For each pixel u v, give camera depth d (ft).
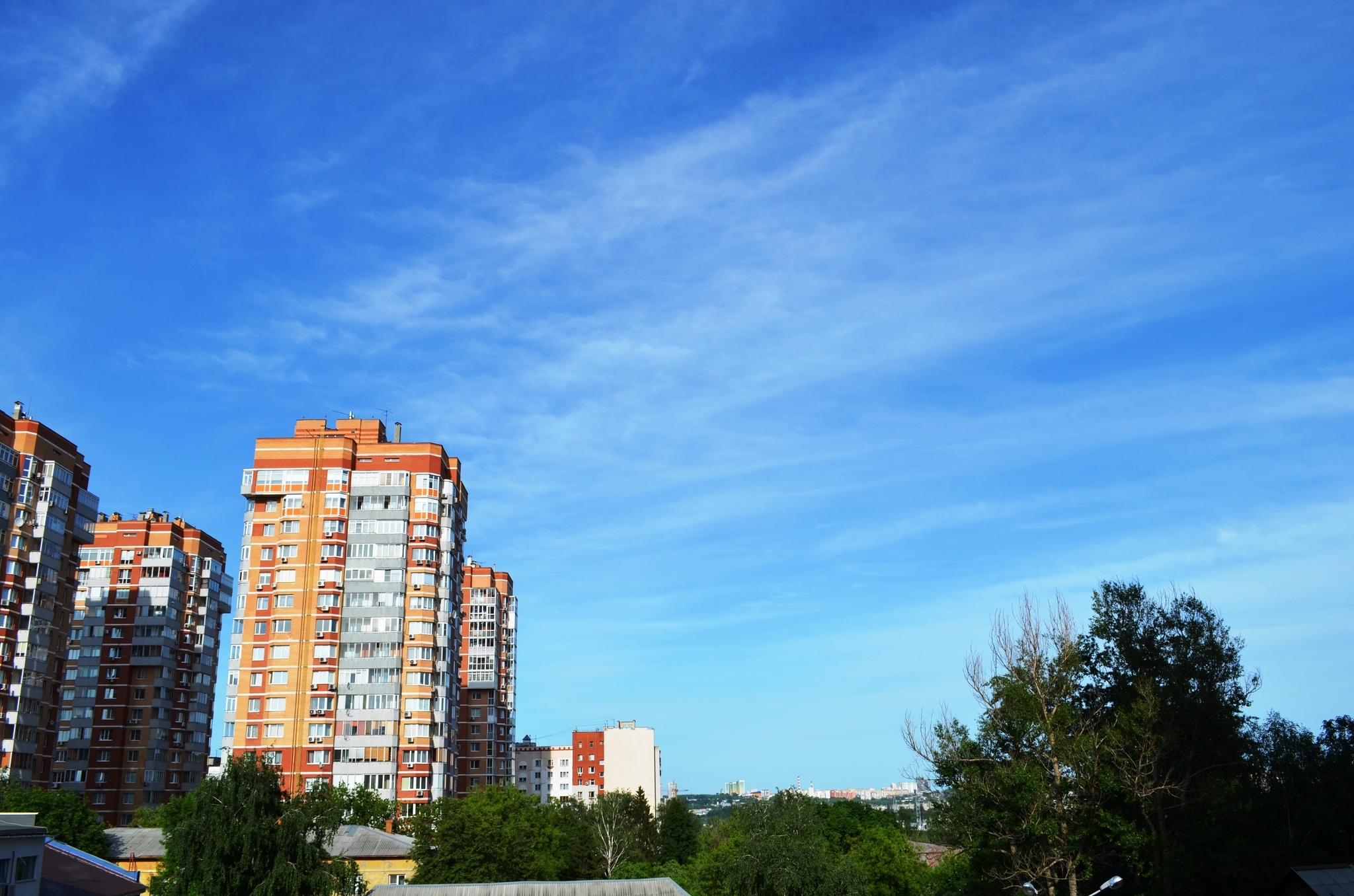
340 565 394.52
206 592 540.11
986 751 219.00
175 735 507.71
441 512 417.28
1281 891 179.63
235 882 201.36
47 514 361.30
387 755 377.91
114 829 333.62
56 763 478.18
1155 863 203.10
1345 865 178.09
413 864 300.61
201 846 205.36
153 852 306.76
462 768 609.42
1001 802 208.23
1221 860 203.51
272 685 380.78
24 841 171.94
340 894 218.79
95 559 508.12
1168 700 211.82
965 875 319.88
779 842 285.02
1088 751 203.10
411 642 394.32
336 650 385.91
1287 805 224.74
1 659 337.72
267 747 374.02
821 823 426.51
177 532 529.04
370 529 401.70
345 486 403.13
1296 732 245.86
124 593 505.66
